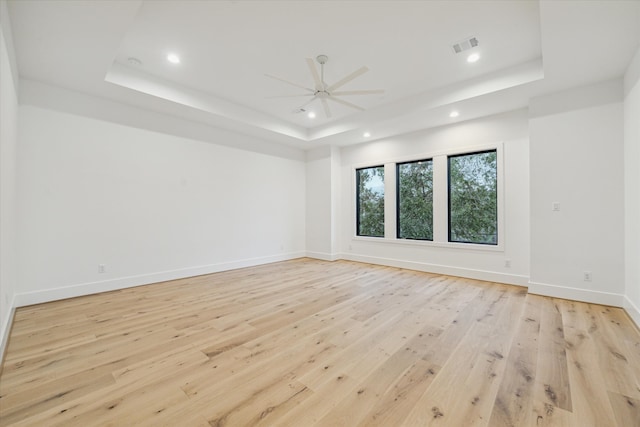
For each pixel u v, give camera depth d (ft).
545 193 11.96
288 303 10.98
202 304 10.84
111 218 12.82
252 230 18.85
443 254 16.26
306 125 19.31
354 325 8.82
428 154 16.94
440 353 7.05
